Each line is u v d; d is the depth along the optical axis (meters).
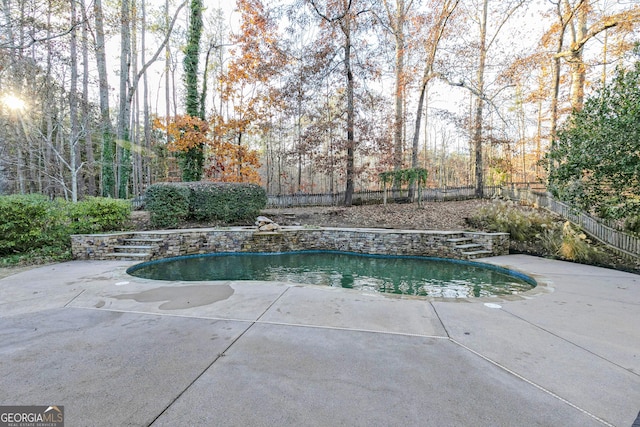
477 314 3.62
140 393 2.04
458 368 2.40
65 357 2.53
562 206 11.09
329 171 15.47
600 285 5.09
